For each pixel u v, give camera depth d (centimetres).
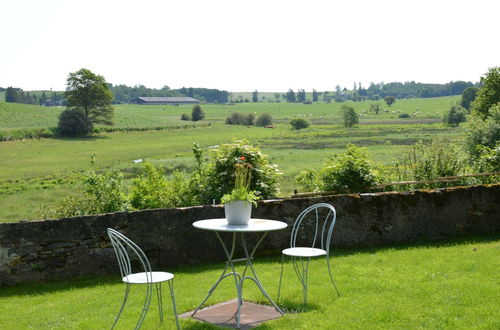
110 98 10744
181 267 810
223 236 840
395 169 1216
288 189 2506
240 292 528
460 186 1013
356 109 19662
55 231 751
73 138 8825
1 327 542
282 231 870
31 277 738
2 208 2433
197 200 1023
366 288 620
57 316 571
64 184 3328
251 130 10625
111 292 670
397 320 500
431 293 584
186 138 8625
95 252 769
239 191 557
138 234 791
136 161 4944
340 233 892
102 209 998
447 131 8306
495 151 1154
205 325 507
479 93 4562
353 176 1022
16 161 5309
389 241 908
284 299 594
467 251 805
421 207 923
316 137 8006
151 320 533
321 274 709
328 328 485
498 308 522
